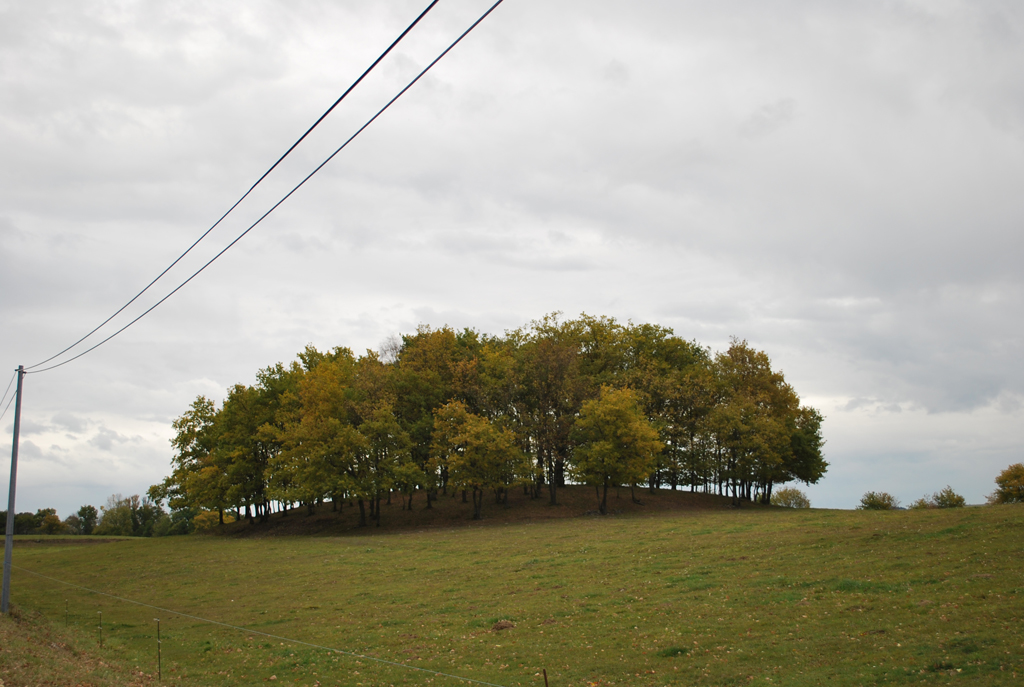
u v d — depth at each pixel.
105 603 37.72
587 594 30.12
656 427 80.94
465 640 24.89
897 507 82.69
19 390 32.69
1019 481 79.25
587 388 80.31
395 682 20.86
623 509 76.31
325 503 96.56
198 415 90.62
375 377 81.56
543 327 90.19
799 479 86.44
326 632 27.80
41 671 18.89
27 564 61.31
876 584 25.16
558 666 21.00
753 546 37.44
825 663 18.41
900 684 16.25
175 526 143.50
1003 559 25.58
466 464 73.00
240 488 81.75
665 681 18.70
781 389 85.44
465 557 45.34
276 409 87.25
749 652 20.16
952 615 20.42
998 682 15.38
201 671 23.16
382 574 41.22
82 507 156.75
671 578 31.45
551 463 80.50
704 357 105.19
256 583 41.75
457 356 90.38
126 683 20.47
